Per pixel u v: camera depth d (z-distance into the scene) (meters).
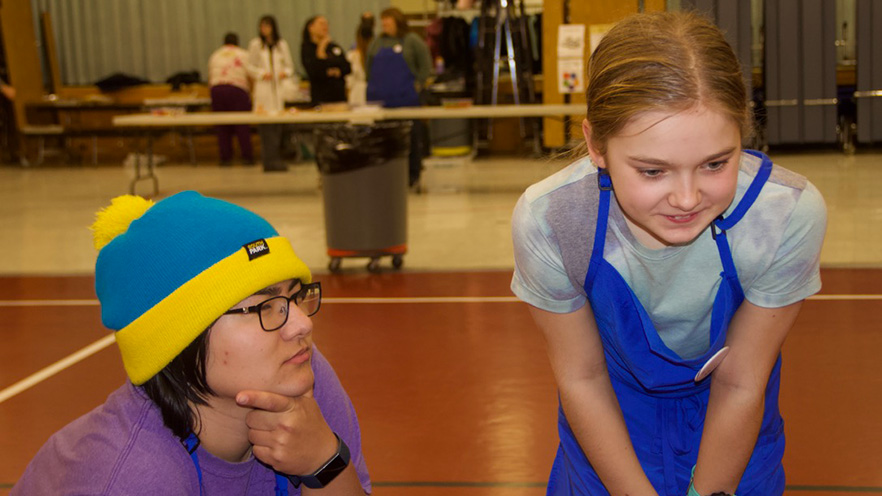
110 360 4.22
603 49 1.32
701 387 1.73
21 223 8.43
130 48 14.77
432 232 7.32
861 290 4.95
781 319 1.55
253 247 1.24
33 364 4.20
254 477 1.41
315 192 10.11
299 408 1.32
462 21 12.77
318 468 1.35
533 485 2.76
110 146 14.86
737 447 1.60
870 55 10.98
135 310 1.23
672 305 1.56
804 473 2.78
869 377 3.60
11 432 3.35
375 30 14.22
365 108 9.40
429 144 13.10
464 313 4.82
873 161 10.57
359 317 4.82
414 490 2.75
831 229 6.67
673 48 1.22
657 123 1.20
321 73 10.91
